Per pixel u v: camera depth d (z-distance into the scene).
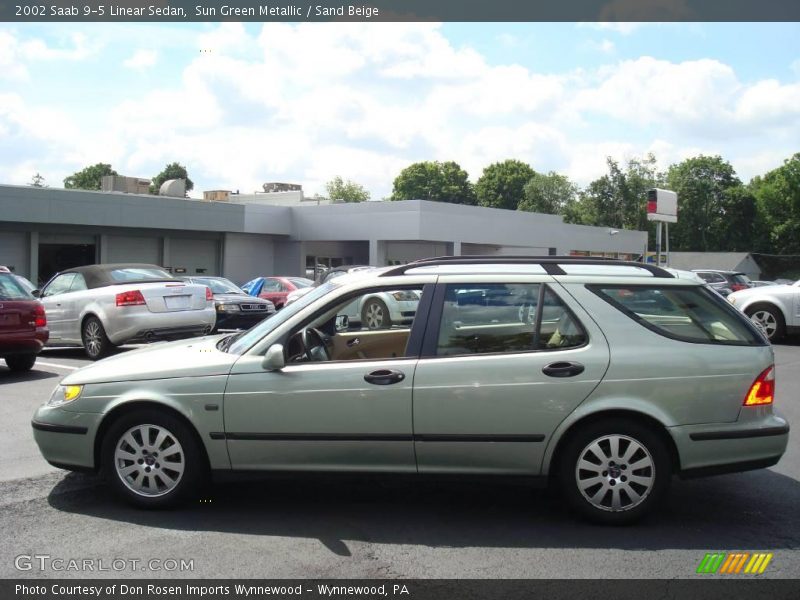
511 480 4.78
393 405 4.74
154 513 5.00
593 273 4.99
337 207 36.19
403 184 85.56
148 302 11.87
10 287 10.50
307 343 5.19
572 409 4.68
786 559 4.29
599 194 67.44
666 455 4.71
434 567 4.15
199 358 5.05
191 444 4.93
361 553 4.34
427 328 4.89
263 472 4.88
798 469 6.20
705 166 78.31
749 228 77.12
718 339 4.84
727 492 5.57
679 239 78.88
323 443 4.79
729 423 4.72
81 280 12.56
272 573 4.06
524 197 84.69
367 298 5.73
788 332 15.04
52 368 11.38
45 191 28.19
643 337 4.79
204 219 33.50
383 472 4.81
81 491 5.46
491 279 4.97
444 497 5.40
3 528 4.72
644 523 4.87
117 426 5.00
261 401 4.81
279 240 37.78
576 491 4.75
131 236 31.83
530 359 4.74
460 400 4.71
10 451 6.53
